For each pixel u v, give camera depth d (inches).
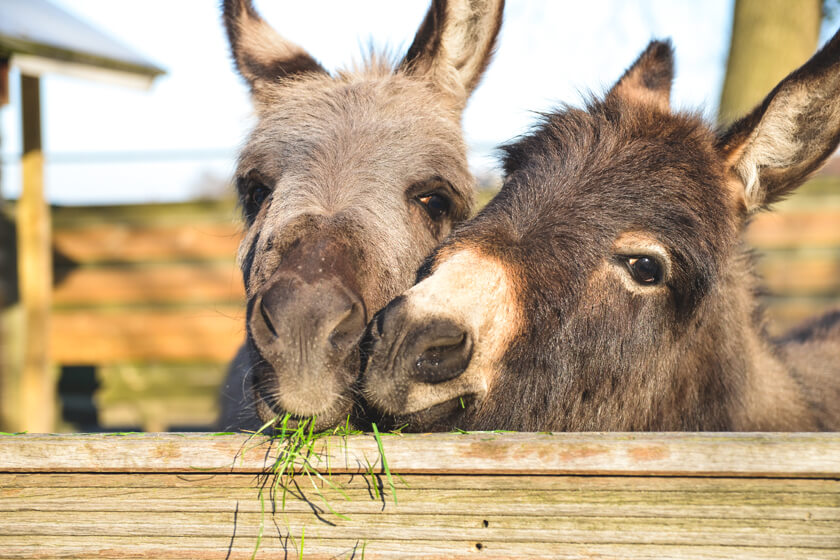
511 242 90.1
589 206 92.7
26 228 309.7
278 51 135.3
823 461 59.1
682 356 101.0
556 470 61.5
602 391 94.0
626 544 61.6
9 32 260.2
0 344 312.2
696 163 98.4
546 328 88.4
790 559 60.1
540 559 62.4
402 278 98.4
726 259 100.0
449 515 63.1
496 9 128.5
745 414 110.9
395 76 124.7
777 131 102.8
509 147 112.0
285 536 64.6
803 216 298.4
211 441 64.7
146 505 65.6
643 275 93.1
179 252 348.8
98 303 354.9
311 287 79.4
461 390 82.3
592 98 113.7
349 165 101.7
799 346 155.6
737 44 224.8
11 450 65.6
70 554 66.0
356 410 86.3
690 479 61.1
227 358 352.2
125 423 373.4
